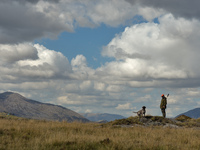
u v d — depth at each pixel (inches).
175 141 497.7
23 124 698.8
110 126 783.1
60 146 399.9
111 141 440.1
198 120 982.4
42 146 380.5
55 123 786.2
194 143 458.0
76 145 400.8
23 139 446.6
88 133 609.3
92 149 396.5
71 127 676.7
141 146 418.9
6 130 538.6
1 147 366.3
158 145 423.2
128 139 489.1
